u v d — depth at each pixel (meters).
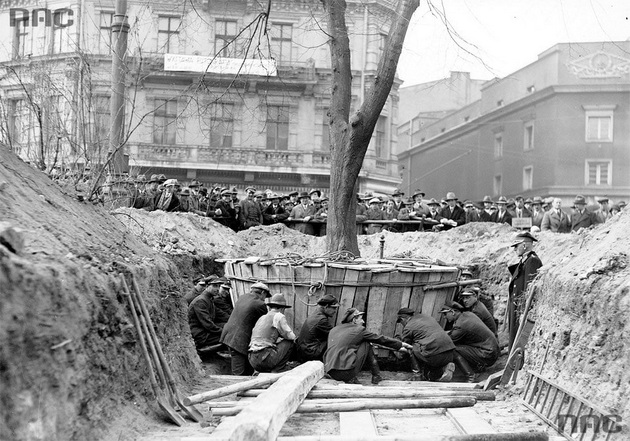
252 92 35.50
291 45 36.03
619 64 42.56
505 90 47.91
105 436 6.30
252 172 36.19
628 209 10.26
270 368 11.51
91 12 29.95
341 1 14.53
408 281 12.42
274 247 17.94
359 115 13.84
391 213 20.88
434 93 58.44
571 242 13.73
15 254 5.71
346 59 14.39
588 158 42.97
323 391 9.00
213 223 17.66
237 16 33.81
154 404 7.62
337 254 13.42
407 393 9.07
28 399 5.22
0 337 5.04
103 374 6.70
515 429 7.78
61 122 11.96
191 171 35.66
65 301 6.06
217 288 13.43
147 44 32.38
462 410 8.77
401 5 13.93
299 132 36.47
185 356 10.08
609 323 7.69
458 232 17.95
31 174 8.89
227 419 7.57
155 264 9.88
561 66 43.12
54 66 13.16
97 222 9.55
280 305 11.89
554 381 8.41
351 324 11.38
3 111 11.49
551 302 9.51
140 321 7.92
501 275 15.82
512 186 46.53
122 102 13.30
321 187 36.97
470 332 12.05
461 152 51.78
